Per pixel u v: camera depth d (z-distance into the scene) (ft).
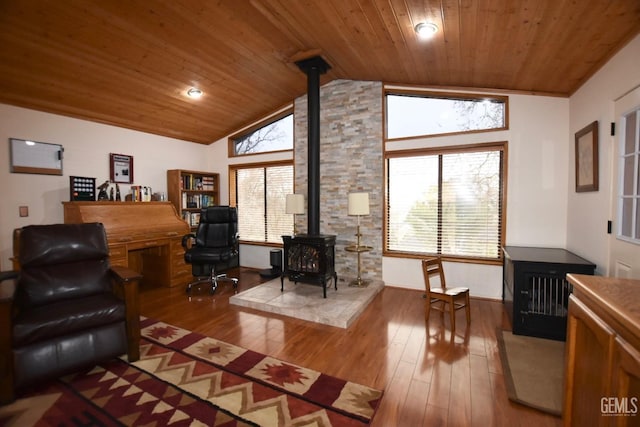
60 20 8.50
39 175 11.99
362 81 14.42
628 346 2.75
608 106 8.11
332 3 8.33
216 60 11.65
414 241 13.83
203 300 12.50
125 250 12.51
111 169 14.25
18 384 6.32
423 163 13.56
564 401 4.08
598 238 8.63
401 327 9.80
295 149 16.28
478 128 12.64
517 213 11.78
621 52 7.50
